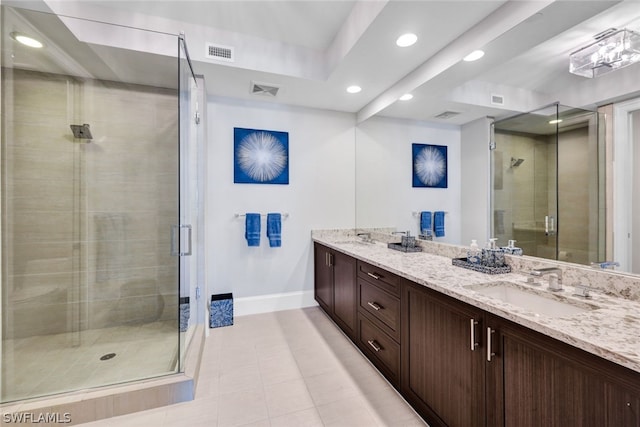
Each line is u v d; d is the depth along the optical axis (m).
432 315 1.45
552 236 1.44
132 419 1.58
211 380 1.92
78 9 1.96
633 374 0.72
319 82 2.55
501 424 1.08
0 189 2.26
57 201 2.47
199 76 2.45
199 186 2.59
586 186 1.30
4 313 2.27
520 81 1.60
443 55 1.96
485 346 1.15
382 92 2.77
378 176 2.99
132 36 2.07
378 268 1.98
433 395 1.44
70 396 1.60
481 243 1.88
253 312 3.09
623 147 1.16
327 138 3.36
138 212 2.68
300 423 1.54
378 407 1.65
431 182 2.32
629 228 1.15
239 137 2.99
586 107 1.29
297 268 3.28
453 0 1.49
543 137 1.48
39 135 2.41
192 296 2.49
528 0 1.38
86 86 2.53
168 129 2.74
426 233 2.37
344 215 3.45
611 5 1.19
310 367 2.07
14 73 2.31
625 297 1.17
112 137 2.61
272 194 3.14
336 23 2.14
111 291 2.62
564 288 1.34
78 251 2.53
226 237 2.99
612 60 1.19
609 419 0.77
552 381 0.91
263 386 1.85
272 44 2.38
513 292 1.46
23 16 1.82
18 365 1.95
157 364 1.95
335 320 2.78
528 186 1.57
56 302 2.47
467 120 1.97
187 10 2.04
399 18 1.64
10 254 2.32
